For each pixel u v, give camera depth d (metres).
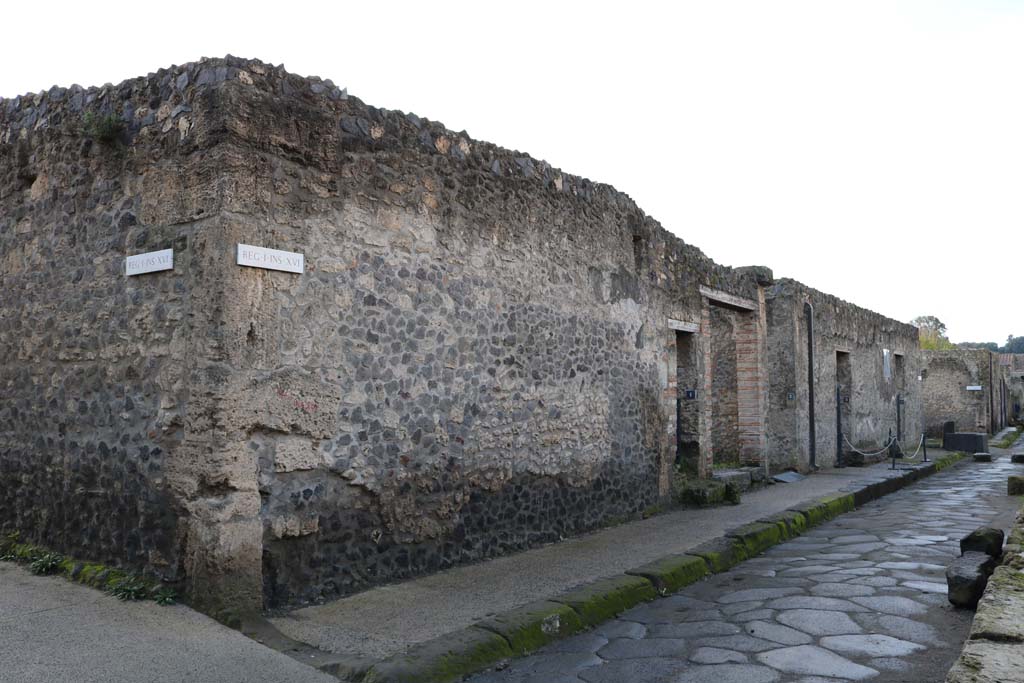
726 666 4.36
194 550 4.82
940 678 4.12
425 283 6.27
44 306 6.02
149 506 5.12
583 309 8.33
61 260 5.91
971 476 16.05
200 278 4.89
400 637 4.52
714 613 5.51
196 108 5.04
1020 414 47.50
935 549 7.58
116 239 5.47
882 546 7.82
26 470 6.11
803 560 7.33
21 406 6.19
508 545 7.05
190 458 4.86
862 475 14.38
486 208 6.95
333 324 5.50
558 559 6.77
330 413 5.45
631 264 9.36
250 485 4.92
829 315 16.84
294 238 5.25
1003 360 51.09
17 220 6.36
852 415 17.88
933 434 31.94
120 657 4.05
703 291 11.54
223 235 4.86
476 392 6.75
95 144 5.67
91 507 5.53
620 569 6.34
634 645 4.81
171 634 4.41
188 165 5.05
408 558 6.04
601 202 8.76
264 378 5.04
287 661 4.07
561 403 7.88
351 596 5.44
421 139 6.31
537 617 4.89
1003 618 3.55
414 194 6.20
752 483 12.41
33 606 4.86
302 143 5.34
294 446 5.22
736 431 14.45
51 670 3.86
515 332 7.25
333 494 5.49
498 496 6.98
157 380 5.10
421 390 6.19
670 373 10.21
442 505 6.35
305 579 5.28
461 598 5.40
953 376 31.88
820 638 4.84
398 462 5.96
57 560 5.63
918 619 5.21
